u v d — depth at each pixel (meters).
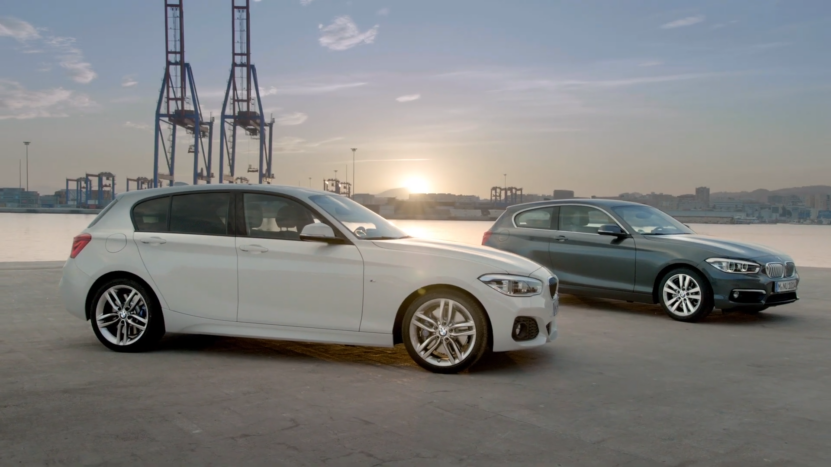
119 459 2.77
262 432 3.16
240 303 4.82
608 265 7.54
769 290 6.64
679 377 4.48
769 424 3.44
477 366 4.73
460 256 4.51
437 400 3.79
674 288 7.03
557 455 2.93
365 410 3.56
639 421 3.46
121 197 5.33
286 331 4.74
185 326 4.93
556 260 7.99
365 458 2.84
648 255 7.21
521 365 4.78
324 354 5.04
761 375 4.57
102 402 3.62
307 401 3.72
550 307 4.61
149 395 3.79
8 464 2.70
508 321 4.37
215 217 5.00
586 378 4.40
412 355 4.54
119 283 5.00
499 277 4.42
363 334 4.61
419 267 4.50
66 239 32.19
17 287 9.07
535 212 8.46
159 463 2.74
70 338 5.56
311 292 4.68
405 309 4.61
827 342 5.86
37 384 4.00
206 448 2.93
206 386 4.02
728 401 3.88
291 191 4.96
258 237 4.85
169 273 4.93
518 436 3.18
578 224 7.98
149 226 5.11
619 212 7.72
